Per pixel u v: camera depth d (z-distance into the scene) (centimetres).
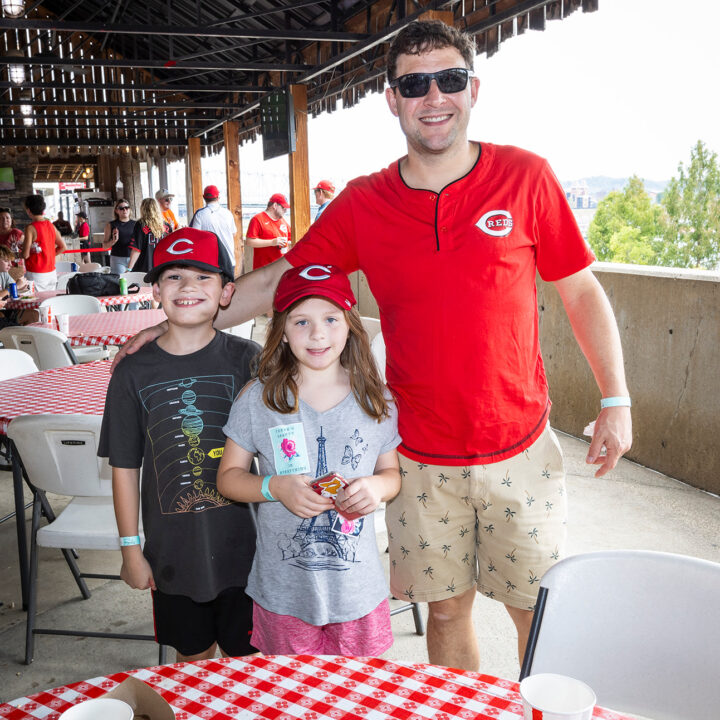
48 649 262
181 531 180
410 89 159
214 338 185
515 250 165
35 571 249
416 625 265
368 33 724
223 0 923
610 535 338
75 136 1627
